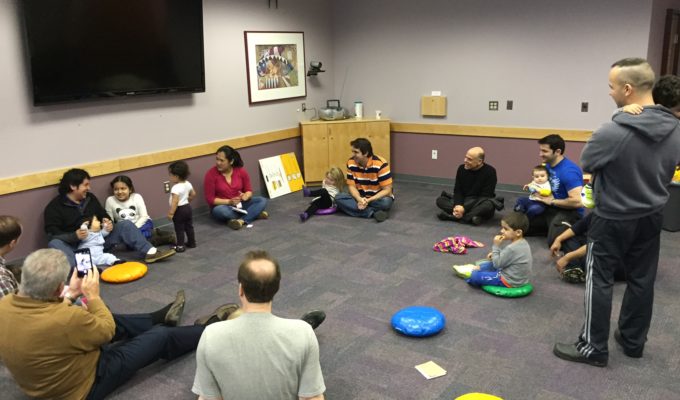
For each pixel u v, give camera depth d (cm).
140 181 486
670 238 441
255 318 160
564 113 565
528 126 588
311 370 163
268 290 160
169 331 260
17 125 394
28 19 381
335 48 697
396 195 605
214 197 511
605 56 532
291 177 638
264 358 157
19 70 392
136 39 455
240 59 568
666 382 242
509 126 598
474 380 247
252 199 518
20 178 396
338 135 645
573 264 352
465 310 316
